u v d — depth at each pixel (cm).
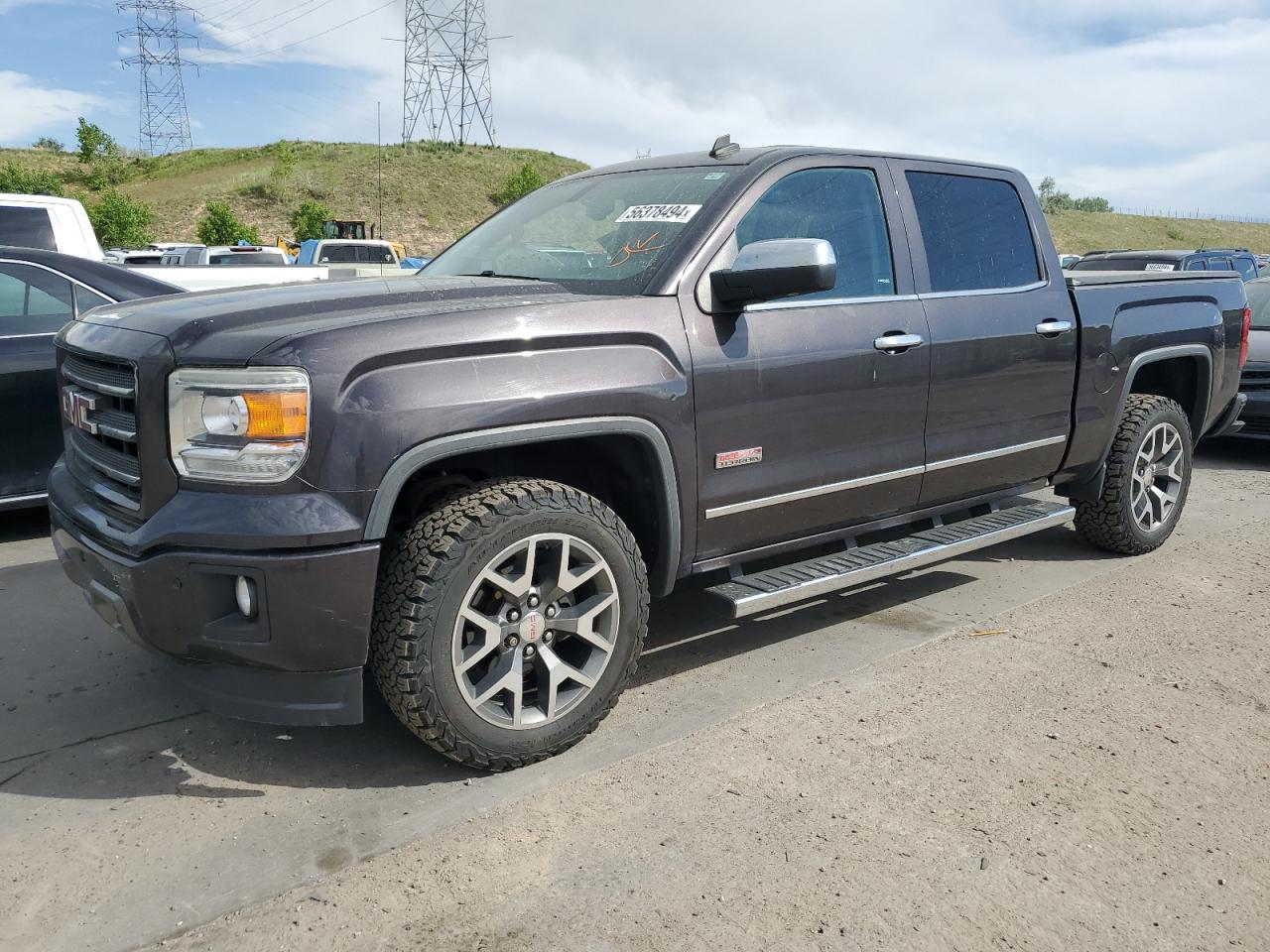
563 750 294
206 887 234
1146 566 491
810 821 261
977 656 374
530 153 7612
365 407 252
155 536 252
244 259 2220
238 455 248
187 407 252
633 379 295
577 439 310
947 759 295
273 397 245
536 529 277
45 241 705
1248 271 1617
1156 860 246
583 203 383
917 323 373
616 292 318
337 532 248
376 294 292
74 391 305
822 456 349
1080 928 220
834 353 345
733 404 320
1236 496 665
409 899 229
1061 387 436
